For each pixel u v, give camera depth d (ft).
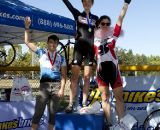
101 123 17.06
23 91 21.95
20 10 20.29
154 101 19.21
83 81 19.49
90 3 17.90
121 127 16.08
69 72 20.61
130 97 19.52
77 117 17.06
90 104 19.89
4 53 36.11
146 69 19.38
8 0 22.47
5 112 18.34
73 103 18.74
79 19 18.01
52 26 23.63
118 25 16.35
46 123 20.06
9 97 22.33
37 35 30.68
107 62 16.48
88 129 17.02
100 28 16.83
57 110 17.61
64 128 17.06
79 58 18.02
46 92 16.75
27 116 19.67
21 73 32.42
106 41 16.62
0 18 18.74
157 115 19.06
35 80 31.89
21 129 19.31
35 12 21.75
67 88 28.53
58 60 16.97
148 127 19.10
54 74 16.78
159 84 19.15
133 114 19.45
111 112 19.30
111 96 19.36
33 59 54.24
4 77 32.76
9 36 31.01
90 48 18.07
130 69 19.62
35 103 18.76
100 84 16.94
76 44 18.11
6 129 18.35
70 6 18.16
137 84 19.47
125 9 16.25
